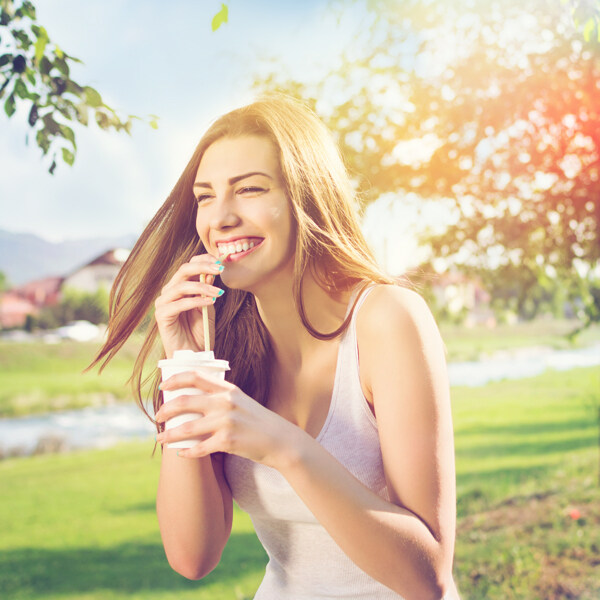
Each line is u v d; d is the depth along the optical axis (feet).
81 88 9.34
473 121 18.43
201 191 5.16
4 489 36.29
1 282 223.92
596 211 18.51
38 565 21.97
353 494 4.16
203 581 18.93
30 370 106.73
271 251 5.01
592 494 22.52
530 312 21.90
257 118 5.06
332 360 5.35
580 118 17.56
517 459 32.76
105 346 6.11
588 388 61.77
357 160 19.44
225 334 5.86
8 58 9.00
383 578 4.33
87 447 54.90
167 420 4.15
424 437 4.58
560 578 15.90
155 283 5.99
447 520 4.52
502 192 19.34
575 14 10.77
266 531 5.58
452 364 114.21
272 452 4.02
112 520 28.07
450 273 20.74
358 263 5.18
